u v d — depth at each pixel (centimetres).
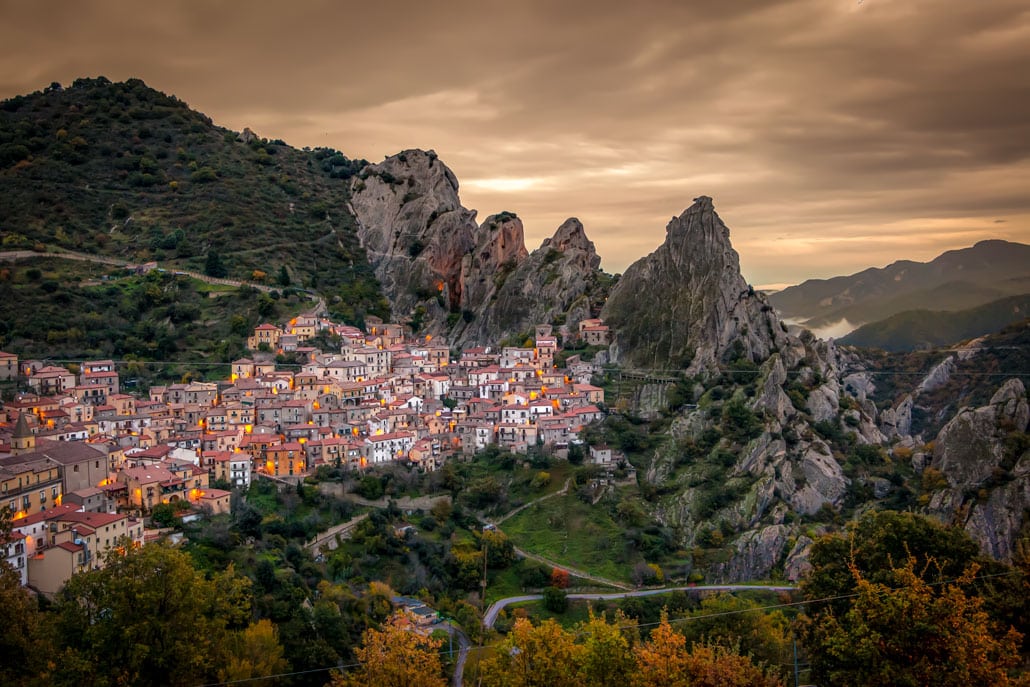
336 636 15275
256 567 16538
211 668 11600
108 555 11994
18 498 16312
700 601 19100
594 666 10069
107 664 10475
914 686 8088
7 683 9306
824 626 9781
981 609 10706
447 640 16388
